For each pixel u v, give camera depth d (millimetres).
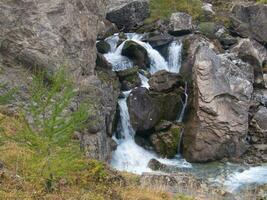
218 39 32781
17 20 20984
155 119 25484
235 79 25688
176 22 32875
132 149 24781
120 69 28375
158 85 26531
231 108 25016
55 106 11734
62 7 21781
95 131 20766
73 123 11961
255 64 30328
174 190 16969
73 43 22219
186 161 24547
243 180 21562
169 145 24719
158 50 30656
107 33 31703
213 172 22734
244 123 25016
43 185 12398
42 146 11703
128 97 25750
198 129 24641
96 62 26406
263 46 33875
